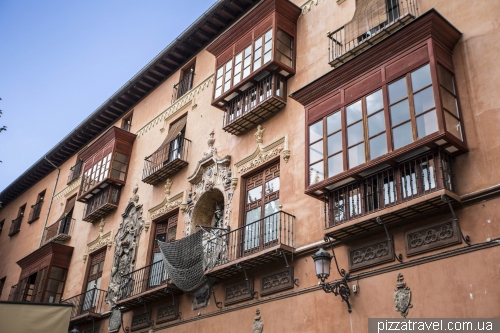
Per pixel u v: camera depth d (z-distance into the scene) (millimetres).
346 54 13531
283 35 15969
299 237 13133
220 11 19141
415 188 10578
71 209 25984
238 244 14672
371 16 13742
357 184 11633
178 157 18875
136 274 18406
